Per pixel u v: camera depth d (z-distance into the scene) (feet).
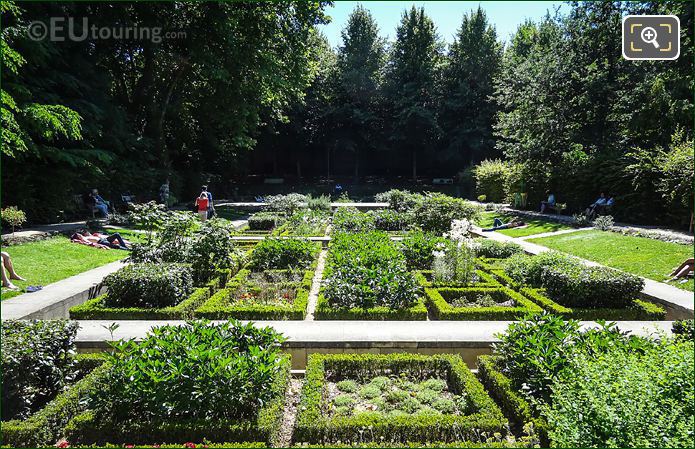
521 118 77.05
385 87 125.29
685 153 46.91
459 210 51.78
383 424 12.76
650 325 21.57
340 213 58.08
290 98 97.76
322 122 130.52
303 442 12.65
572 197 68.74
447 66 127.44
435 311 24.57
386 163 143.64
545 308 24.84
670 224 49.88
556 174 71.97
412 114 120.88
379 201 83.10
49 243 37.73
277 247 34.32
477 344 18.48
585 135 72.54
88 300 25.90
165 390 12.75
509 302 26.12
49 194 48.37
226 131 93.97
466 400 14.62
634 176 54.54
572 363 13.21
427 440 12.71
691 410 10.34
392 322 21.52
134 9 65.92
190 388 12.92
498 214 78.79
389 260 29.55
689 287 27.66
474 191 109.91
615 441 9.91
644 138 65.31
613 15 69.31
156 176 73.92
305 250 34.73
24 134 41.32
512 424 13.60
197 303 25.03
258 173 141.49
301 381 17.11
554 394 13.00
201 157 101.14
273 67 76.02
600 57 72.02
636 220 54.85
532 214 69.97
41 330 14.80
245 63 73.15
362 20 122.93
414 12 122.11
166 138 89.61
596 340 14.58
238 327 16.26
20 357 13.25
